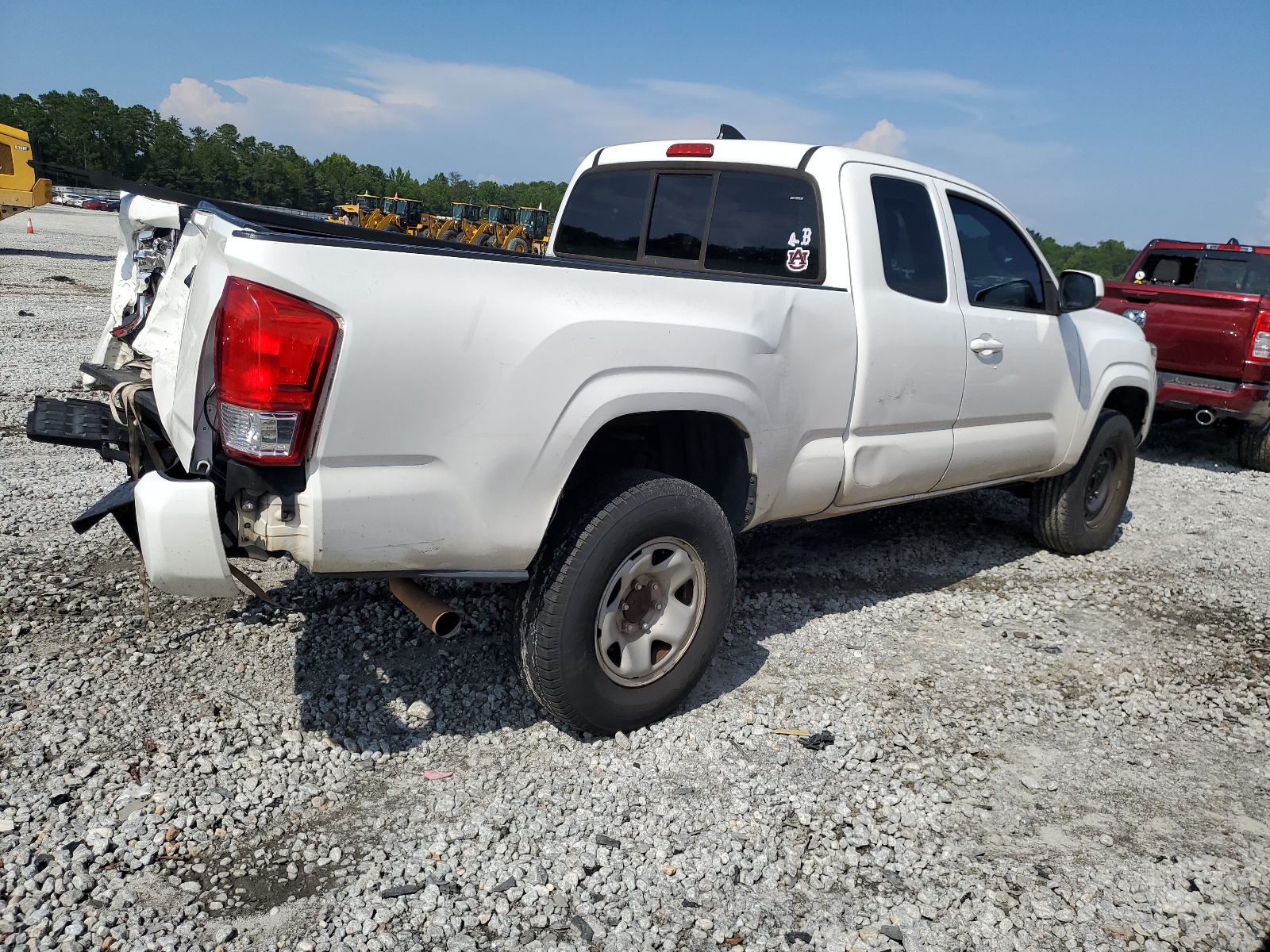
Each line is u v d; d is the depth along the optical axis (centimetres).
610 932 221
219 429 231
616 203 465
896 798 283
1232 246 942
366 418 235
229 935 211
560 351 262
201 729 293
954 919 233
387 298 233
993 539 573
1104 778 307
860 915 232
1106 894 246
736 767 294
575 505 286
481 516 261
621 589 293
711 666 367
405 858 242
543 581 279
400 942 213
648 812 268
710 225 422
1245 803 298
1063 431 502
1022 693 366
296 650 350
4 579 391
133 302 366
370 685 329
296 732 296
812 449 360
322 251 226
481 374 250
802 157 388
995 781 300
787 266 390
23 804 249
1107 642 425
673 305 295
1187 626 452
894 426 394
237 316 221
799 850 255
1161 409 878
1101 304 898
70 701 303
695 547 309
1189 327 830
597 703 293
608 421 278
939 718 339
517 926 221
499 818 261
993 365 440
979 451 447
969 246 440
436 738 301
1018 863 258
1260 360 792
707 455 343
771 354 325
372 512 243
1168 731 344
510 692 331
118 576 404
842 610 439
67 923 211
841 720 330
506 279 255
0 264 1822
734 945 220
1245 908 244
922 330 395
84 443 310
